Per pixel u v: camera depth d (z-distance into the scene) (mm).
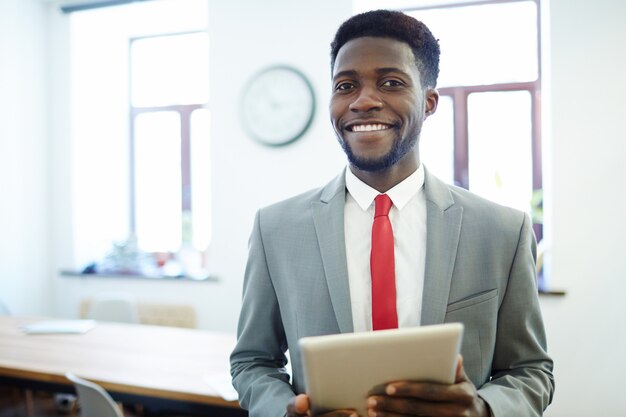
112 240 3805
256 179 3172
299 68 3053
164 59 3766
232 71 3201
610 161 2590
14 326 2543
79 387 1432
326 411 636
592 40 2600
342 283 823
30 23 3584
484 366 791
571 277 2652
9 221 3436
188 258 3635
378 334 601
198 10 3416
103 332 2404
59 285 3734
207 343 2195
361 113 792
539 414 776
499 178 3037
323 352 593
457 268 811
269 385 856
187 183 3719
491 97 3055
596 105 2602
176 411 1625
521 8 2969
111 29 3768
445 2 2994
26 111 3559
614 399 2602
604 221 2605
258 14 3135
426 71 854
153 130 3805
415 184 883
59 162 3730
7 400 3182
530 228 864
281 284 910
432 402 620
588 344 2637
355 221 891
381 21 816
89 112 3762
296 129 3057
